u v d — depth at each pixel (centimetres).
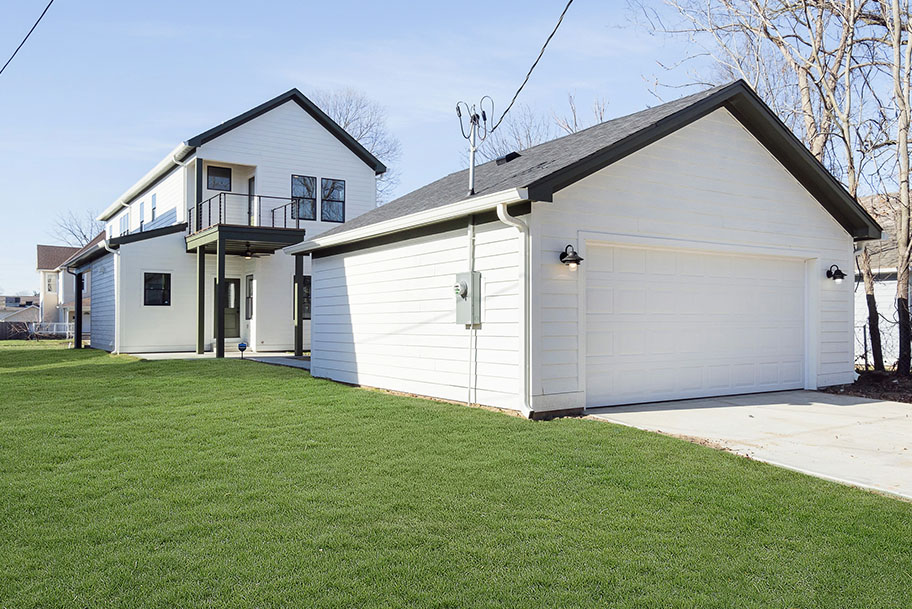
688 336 1012
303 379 1255
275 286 2064
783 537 434
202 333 1831
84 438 712
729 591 356
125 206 2780
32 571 371
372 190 2245
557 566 385
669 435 728
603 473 576
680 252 1005
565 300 859
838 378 1196
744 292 1088
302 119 2123
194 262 2033
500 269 876
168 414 858
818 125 1653
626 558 397
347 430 754
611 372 925
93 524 445
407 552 402
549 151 1077
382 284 1141
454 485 540
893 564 394
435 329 1005
